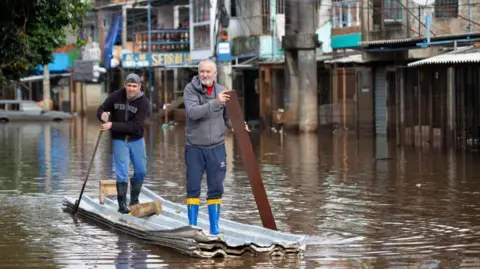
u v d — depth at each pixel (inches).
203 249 989.2
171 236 1035.3
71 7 2003.0
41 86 6604.3
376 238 1104.8
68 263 970.7
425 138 2677.2
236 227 1122.7
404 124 2684.5
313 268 933.8
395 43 2753.4
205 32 4650.6
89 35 5949.8
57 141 3125.0
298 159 2282.2
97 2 5693.9
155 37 5162.4
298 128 3612.2
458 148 2527.1
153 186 1690.5
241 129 1087.0
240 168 2023.9
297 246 1008.2
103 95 5930.1
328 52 3794.3
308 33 3457.2
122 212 1239.5
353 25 3690.9
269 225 1104.2
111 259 987.3
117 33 5329.7
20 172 1959.9
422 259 976.9
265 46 4101.9
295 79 3595.0
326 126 3809.1
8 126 4360.2
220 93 1047.0
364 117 3452.3
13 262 978.1
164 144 2928.2
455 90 2591.0
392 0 2925.7
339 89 3700.8
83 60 5502.0
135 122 1227.9
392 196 1507.1
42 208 1381.6
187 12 5280.5
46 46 2431.1
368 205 1398.9
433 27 2736.2
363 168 2012.8
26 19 1801.2
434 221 1234.0
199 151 1066.7
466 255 998.4
